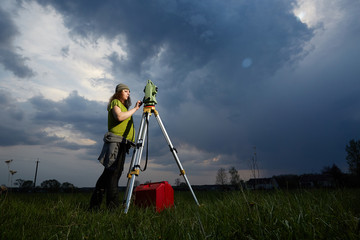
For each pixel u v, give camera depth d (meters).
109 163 2.63
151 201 2.61
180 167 3.04
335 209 1.66
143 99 3.05
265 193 2.28
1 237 1.39
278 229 1.22
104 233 1.40
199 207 2.46
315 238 1.13
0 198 2.33
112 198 2.60
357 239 1.03
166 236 1.31
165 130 3.11
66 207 2.40
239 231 1.26
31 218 1.92
